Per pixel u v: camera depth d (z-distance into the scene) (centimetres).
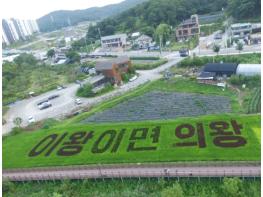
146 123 6900
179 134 6122
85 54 18062
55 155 6147
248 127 5966
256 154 5028
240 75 8869
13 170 5744
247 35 13312
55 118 8469
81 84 11019
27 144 6919
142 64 12512
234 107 7206
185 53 12812
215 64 9669
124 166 5250
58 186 5212
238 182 4369
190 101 8025
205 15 18975
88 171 5316
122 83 10744
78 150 6184
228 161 4934
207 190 4547
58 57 18612
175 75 10356
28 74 14800
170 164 5012
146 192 4709
